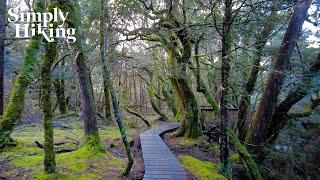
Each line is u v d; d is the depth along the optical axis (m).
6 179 7.84
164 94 26.28
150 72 25.77
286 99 13.22
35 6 5.74
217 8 9.39
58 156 10.45
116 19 11.93
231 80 11.83
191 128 16.64
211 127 17.75
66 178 8.02
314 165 14.36
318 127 15.45
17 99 5.06
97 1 12.06
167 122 24.80
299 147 14.94
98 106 26.05
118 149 13.01
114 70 22.42
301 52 14.09
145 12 12.70
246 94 12.66
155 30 12.91
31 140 12.97
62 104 24.22
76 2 9.49
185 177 8.62
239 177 11.78
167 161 10.45
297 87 12.78
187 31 11.56
